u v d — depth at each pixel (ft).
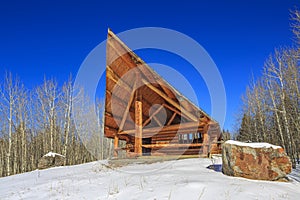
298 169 35.24
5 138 94.99
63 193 19.15
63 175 30.04
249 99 113.70
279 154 21.76
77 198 17.38
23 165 83.87
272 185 18.79
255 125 106.11
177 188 16.84
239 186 17.46
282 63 76.74
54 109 90.17
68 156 87.20
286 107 77.61
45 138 94.32
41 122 99.71
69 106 81.10
